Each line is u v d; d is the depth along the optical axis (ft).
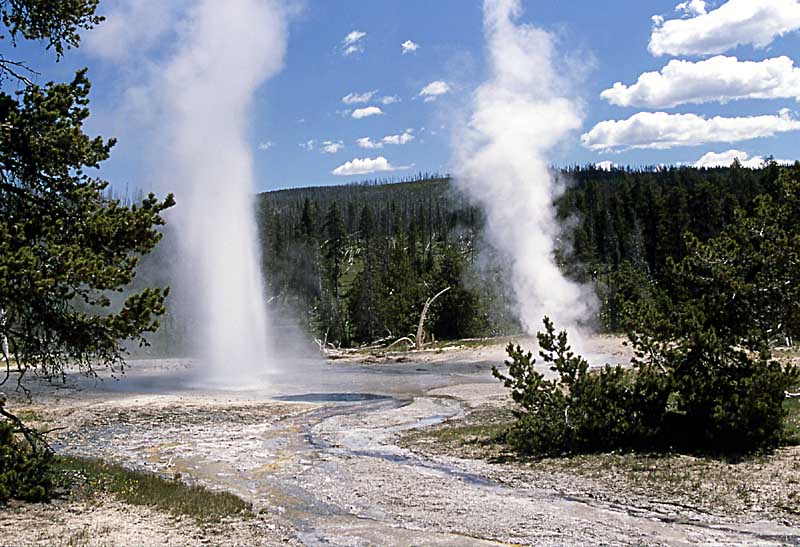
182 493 47.14
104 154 46.75
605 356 155.74
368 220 383.45
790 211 65.98
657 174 479.41
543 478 52.80
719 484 47.37
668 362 62.69
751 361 59.47
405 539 38.73
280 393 115.44
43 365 43.32
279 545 36.99
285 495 50.16
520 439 62.39
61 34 47.14
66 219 44.34
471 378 136.46
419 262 352.28
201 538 36.83
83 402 101.81
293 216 480.23
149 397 108.17
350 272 369.71
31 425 80.84
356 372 155.33
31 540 33.50
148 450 68.44
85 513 39.47
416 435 74.38
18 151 43.24
